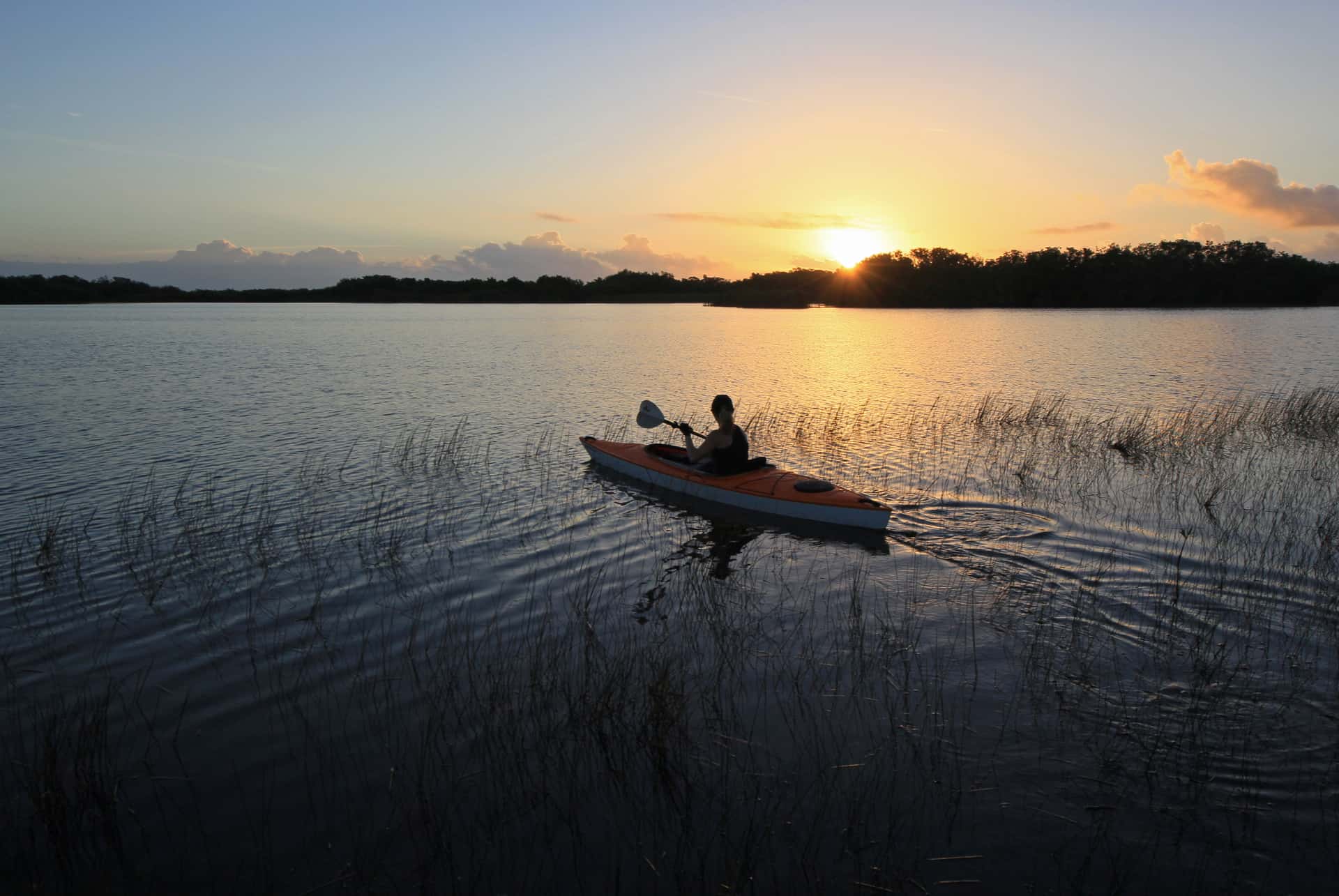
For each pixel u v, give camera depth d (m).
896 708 5.38
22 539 8.95
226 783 4.73
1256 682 5.60
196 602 7.34
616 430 15.82
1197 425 15.20
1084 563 8.05
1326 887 3.77
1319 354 30.27
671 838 4.21
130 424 16.00
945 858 4.01
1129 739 4.97
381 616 7.05
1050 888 3.81
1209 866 3.92
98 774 4.78
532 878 3.96
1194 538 8.69
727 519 9.95
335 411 17.77
